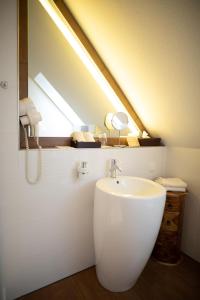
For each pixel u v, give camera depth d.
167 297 1.22
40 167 1.15
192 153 1.58
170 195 1.49
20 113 1.11
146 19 1.04
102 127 1.69
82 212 1.35
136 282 1.34
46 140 1.37
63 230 1.29
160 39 1.07
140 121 1.78
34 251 1.20
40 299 1.19
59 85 1.48
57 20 1.44
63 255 1.32
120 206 1.04
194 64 1.05
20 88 1.18
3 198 1.06
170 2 0.91
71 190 1.28
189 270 1.47
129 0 1.04
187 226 1.66
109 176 1.44
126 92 1.66
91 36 1.46
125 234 1.07
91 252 1.45
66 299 1.20
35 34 1.34
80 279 1.35
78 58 1.56
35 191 1.15
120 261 1.13
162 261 1.54
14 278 1.16
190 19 0.90
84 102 1.60
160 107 1.48
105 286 1.27
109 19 1.22
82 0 1.27
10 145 1.04
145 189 1.37
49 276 1.29
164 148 1.77
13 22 0.98
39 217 1.19
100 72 1.62
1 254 1.09
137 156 1.60
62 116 1.50
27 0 1.17
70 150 1.25
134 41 1.20
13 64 1.01
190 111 1.31
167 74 1.21
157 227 1.14
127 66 1.41
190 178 1.61
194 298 1.22
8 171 1.05
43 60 1.39
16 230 1.12
